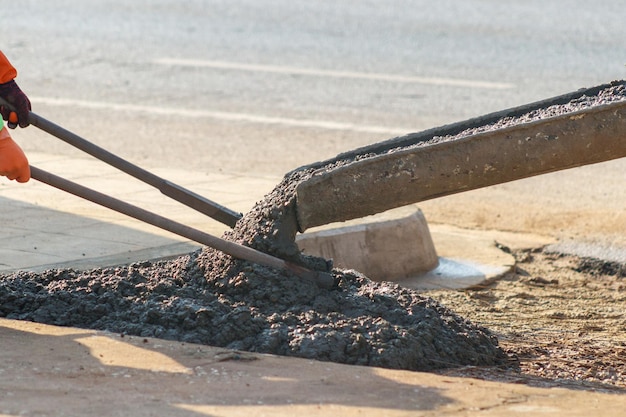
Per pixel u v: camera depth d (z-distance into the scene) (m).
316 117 34.81
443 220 25.42
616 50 43.72
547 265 22.67
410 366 14.05
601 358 15.74
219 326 14.32
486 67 41.22
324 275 15.58
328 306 15.09
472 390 12.41
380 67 41.69
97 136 32.72
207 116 35.25
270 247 15.56
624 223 25.02
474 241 23.52
